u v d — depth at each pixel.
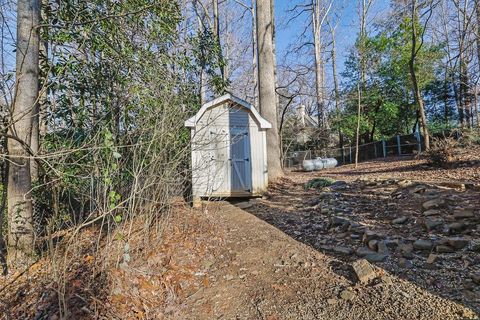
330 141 21.38
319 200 5.68
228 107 6.97
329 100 20.16
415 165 8.49
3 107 3.48
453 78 15.27
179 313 2.54
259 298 2.63
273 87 8.84
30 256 3.57
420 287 2.34
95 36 5.48
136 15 5.77
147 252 3.51
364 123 18.08
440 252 2.80
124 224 3.53
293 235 4.10
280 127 16.61
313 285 2.71
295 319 2.27
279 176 8.61
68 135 4.96
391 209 4.38
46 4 4.98
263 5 8.80
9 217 3.59
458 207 3.82
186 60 7.35
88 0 5.34
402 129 18.95
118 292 2.70
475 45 13.07
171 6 6.64
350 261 3.05
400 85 17.50
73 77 5.43
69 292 2.72
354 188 6.11
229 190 6.87
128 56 5.98
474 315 1.93
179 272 3.19
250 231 4.45
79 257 3.30
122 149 4.39
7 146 3.56
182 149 4.94
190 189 6.11
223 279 3.05
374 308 2.21
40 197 4.23
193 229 4.48
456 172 6.34
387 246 3.13
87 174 3.83
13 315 2.69
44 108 5.25
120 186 3.82
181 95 5.73
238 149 7.02
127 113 5.45
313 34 19.00
